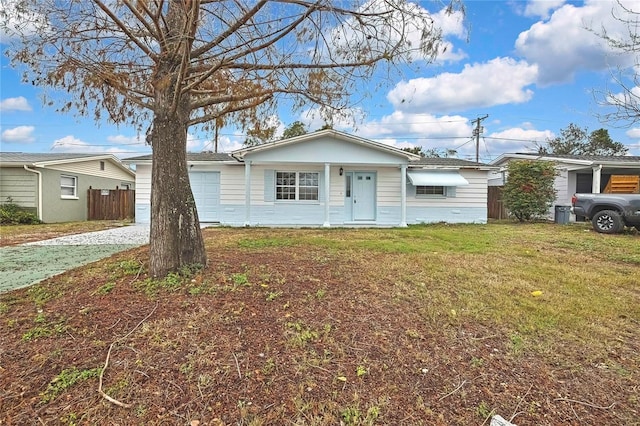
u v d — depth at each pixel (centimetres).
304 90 465
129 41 486
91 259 691
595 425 229
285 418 231
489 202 1972
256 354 302
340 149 1420
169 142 486
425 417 234
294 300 420
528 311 407
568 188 1789
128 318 362
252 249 788
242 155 1402
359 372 280
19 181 1639
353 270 574
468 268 607
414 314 392
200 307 389
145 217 1617
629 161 1648
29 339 324
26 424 223
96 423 224
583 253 788
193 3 378
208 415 233
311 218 1560
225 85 468
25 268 607
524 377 279
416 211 1608
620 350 322
